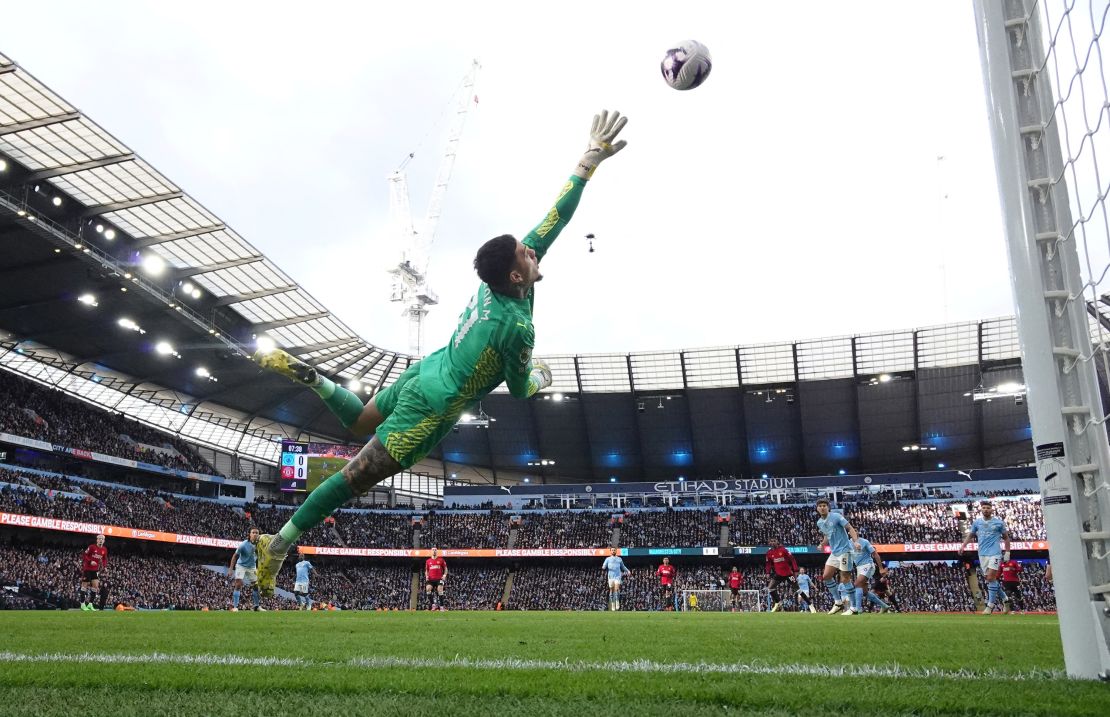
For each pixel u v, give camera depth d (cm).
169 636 762
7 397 4697
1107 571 382
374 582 5709
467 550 5528
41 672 414
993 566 1678
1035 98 430
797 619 1365
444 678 392
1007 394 5219
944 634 790
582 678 392
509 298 424
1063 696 320
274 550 418
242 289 4559
